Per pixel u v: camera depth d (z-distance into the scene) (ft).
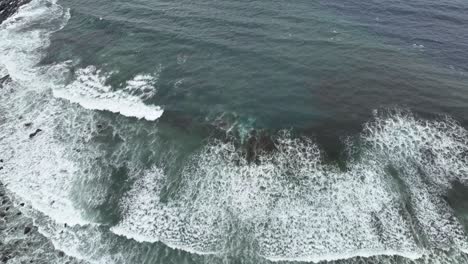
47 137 101.96
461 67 117.91
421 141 91.45
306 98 103.81
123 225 80.02
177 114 102.12
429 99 102.42
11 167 94.73
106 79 117.39
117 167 91.97
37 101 114.01
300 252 73.15
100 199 85.56
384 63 117.19
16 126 106.32
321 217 78.33
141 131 99.60
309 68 114.93
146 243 76.48
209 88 109.29
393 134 92.94
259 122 97.14
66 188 88.58
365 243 74.02
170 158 92.12
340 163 87.30
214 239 76.07
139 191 86.22
